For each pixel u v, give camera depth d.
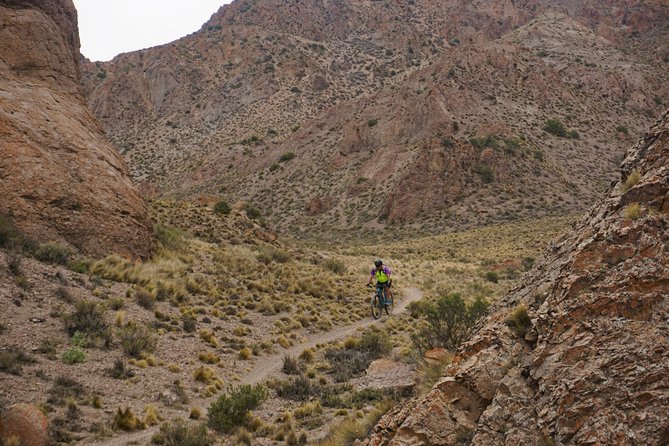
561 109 124.50
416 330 22.36
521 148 98.38
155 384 12.64
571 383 5.59
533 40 182.00
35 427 8.73
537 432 5.64
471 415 6.75
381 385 13.79
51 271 17.33
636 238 6.57
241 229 41.41
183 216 39.31
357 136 119.38
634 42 195.75
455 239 69.50
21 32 25.50
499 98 120.94
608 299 6.06
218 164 137.62
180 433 10.07
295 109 179.88
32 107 23.47
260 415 12.20
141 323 16.27
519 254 51.69
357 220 90.81
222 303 21.39
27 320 13.62
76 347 12.84
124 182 25.09
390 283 23.92
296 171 119.56
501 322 7.57
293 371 15.83
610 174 99.31
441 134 100.88
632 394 5.17
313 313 23.62
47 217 20.72
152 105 193.00
